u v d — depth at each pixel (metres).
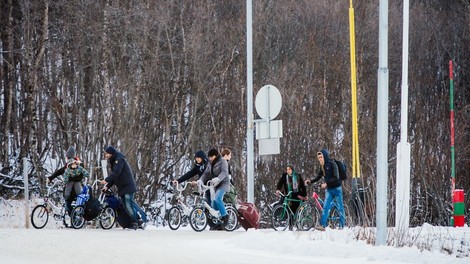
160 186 96.88
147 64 98.44
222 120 102.50
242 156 100.44
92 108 102.50
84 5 99.88
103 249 35.62
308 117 100.25
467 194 104.25
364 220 42.22
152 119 96.88
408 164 50.66
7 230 49.44
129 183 56.72
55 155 101.94
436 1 136.00
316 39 113.12
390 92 120.62
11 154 104.00
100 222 57.09
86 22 99.44
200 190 56.91
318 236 40.72
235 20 111.94
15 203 85.44
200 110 102.62
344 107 104.75
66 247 36.41
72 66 103.38
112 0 100.25
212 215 55.59
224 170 56.34
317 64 108.31
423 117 114.69
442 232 46.88
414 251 33.53
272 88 58.56
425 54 125.81
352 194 61.34
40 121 99.94
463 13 132.62
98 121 96.56
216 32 107.75
